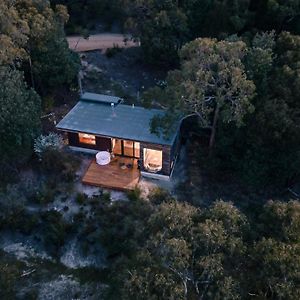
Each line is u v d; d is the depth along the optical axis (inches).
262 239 617.6
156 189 1186.6
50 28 1448.1
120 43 1951.3
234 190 1237.1
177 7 1685.5
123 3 1717.5
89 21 2098.9
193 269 609.3
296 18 1514.5
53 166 1263.5
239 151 1224.2
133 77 1753.2
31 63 1469.0
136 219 1063.0
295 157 1102.4
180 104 1089.4
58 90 1622.8
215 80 1104.2
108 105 1373.0
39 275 1074.7
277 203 690.2
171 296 572.1
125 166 1279.5
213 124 1212.5
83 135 1299.2
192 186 1243.2
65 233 1129.4
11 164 1277.1
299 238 613.9
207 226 625.6
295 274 556.1
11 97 1194.0
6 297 997.2
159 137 1200.8
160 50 1674.5
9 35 1279.5
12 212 1159.6
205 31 1656.0
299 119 1066.7
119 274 741.3
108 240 1077.8
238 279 589.6
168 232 646.5
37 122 1293.1
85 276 1067.3
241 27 1542.8
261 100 1122.7
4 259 1106.1
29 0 1435.8
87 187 1234.0
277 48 1237.1
